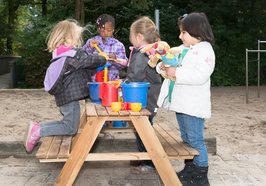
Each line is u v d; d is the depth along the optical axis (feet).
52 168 16.90
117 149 18.74
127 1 65.31
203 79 12.53
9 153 18.38
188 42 13.34
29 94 43.52
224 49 65.87
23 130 23.82
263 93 48.08
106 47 18.66
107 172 16.14
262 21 68.08
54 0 59.62
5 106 34.19
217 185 14.70
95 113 12.35
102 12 67.56
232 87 58.75
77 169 12.34
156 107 14.80
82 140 12.32
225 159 18.29
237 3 67.51
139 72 14.39
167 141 14.07
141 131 12.42
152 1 65.87
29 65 60.23
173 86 13.32
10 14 91.81
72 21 14.55
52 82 13.66
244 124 26.84
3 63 89.51
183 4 69.62
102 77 16.25
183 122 13.67
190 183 13.53
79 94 14.10
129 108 12.83
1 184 14.84
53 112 31.09
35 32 57.67
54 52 13.87
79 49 13.87
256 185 14.70
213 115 30.50
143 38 14.64
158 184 14.69
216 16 67.97
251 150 20.03
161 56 12.67
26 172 16.33
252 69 65.21
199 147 13.38
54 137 14.38
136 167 15.85
